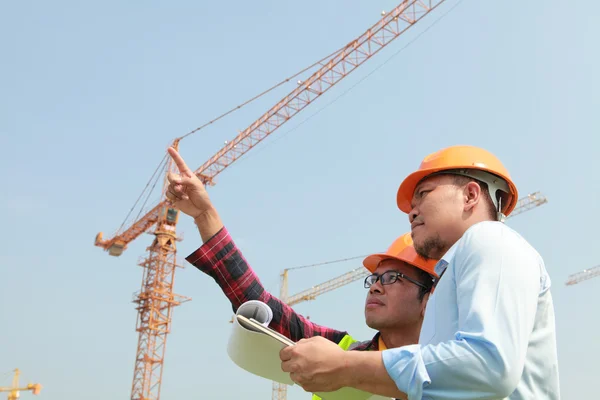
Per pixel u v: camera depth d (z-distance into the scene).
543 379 2.55
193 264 5.02
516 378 2.32
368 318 5.54
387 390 2.50
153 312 60.44
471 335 2.37
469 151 3.30
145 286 61.56
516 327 2.38
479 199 3.19
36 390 73.56
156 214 66.56
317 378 2.55
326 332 5.58
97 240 73.06
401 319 5.43
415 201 3.35
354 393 3.20
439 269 2.92
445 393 2.36
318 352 2.55
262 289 5.20
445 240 3.16
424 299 5.48
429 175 3.33
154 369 59.06
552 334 2.65
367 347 5.61
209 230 4.98
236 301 5.07
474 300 2.45
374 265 6.02
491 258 2.54
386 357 2.48
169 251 63.47
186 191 4.91
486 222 2.73
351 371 2.51
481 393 2.33
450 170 3.26
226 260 4.99
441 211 3.17
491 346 2.32
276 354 3.21
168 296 61.41
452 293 2.69
